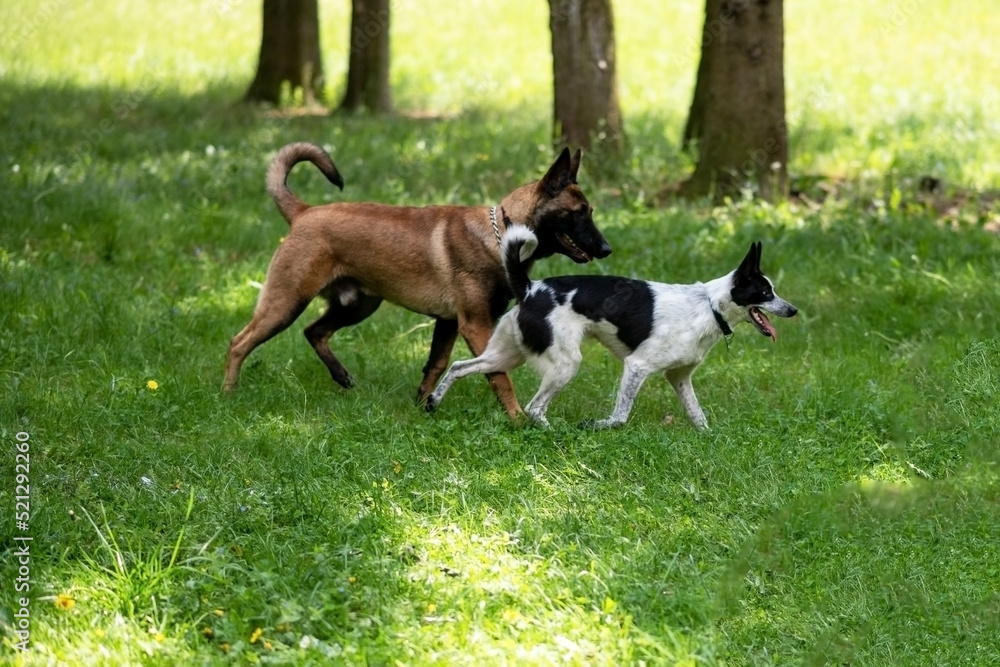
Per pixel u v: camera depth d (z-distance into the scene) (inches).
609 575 271.0
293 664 230.1
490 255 378.9
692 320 360.5
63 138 786.2
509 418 372.2
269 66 993.5
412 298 385.1
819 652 255.0
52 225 556.4
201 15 1428.4
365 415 373.7
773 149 653.3
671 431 366.9
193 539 280.8
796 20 1330.0
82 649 231.3
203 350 430.3
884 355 443.8
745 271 357.1
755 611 269.3
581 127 709.9
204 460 330.3
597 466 338.6
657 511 311.1
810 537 302.4
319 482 316.5
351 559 271.1
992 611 273.3
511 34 1320.1
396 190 652.7
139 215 574.6
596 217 608.1
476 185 687.7
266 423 362.3
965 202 660.1
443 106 998.4
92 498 302.4
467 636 241.3
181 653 233.9
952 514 319.6
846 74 1095.0
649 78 1109.7
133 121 888.3
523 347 362.9
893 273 526.0
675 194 673.0
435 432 359.6
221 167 700.7
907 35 1254.3
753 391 410.3
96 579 255.4
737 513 314.8
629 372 361.7
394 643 237.1
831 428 372.8
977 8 1352.1
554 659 234.1
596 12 699.4
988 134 855.7
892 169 721.0
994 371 410.0
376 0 935.0
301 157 400.8
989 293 496.4
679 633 252.1
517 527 295.1
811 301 502.0
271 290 385.4
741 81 645.3
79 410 359.9
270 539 281.9
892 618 269.7
